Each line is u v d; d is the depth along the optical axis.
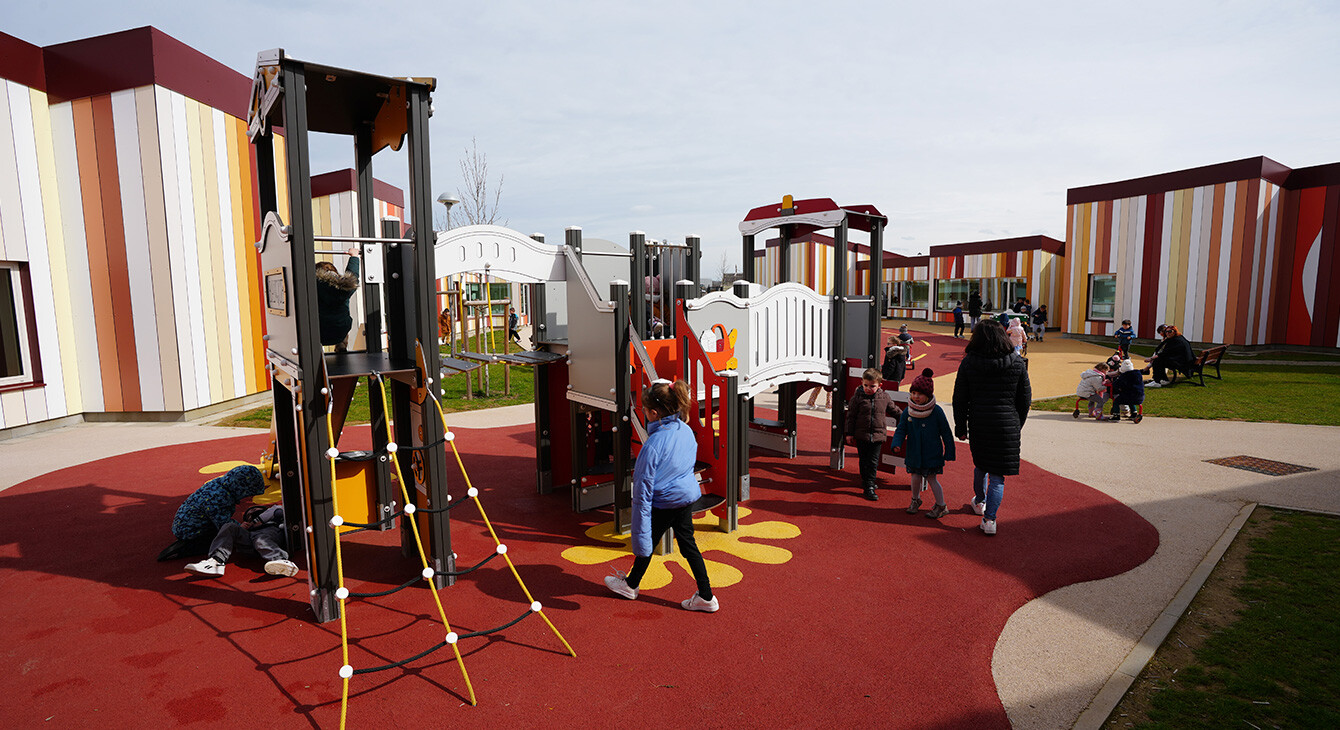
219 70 11.27
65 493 6.77
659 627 4.09
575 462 6.37
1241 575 4.77
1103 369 11.17
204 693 3.37
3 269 9.59
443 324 15.29
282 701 3.31
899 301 38.53
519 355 6.46
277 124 4.64
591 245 7.86
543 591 4.62
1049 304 29.72
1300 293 19.70
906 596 4.52
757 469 8.10
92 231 10.25
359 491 5.48
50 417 10.05
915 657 3.73
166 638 3.93
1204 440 9.31
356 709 3.24
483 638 3.95
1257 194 18.72
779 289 7.39
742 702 3.30
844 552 5.33
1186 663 3.64
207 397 10.99
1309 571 4.78
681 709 3.25
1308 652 3.70
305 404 3.98
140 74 9.84
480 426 10.62
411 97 4.25
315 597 4.14
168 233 10.15
